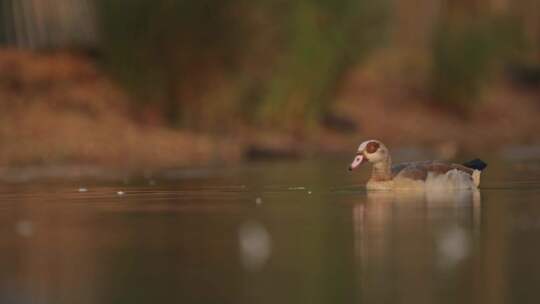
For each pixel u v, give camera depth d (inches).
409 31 1609.3
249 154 1152.8
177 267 445.7
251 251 478.0
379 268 439.5
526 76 1710.1
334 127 1348.4
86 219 589.0
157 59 1192.8
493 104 1596.9
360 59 1339.8
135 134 1138.0
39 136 1094.4
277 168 984.3
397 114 1462.8
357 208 621.6
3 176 936.9
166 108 1216.8
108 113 1174.3
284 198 687.1
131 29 1186.6
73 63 1246.3
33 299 393.4
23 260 464.4
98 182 845.2
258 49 1222.3
